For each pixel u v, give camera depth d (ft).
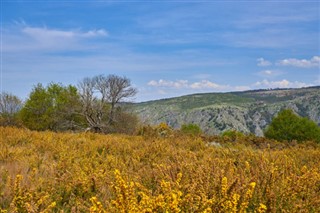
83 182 21.57
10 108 140.36
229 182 16.76
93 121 133.49
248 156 32.65
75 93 142.72
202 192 15.89
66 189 21.24
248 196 14.33
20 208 17.69
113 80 134.51
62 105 136.36
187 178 19.94
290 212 15.48
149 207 13.20
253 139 61.57
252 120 498.28
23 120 137.80
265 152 34.24
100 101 133.39
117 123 130.82
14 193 19.25
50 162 31.48
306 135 96.84
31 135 52.29
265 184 17.35
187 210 13.87
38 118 137.59
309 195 17.29
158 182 20.02
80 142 48.03
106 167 28.60
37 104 138.41
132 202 13.55
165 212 13.07
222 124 481.87
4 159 32.68
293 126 98.73
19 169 25.58
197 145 49.37
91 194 20.61
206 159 29.78
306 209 15.60
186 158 31.83
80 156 35.47
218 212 14.16
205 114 515.09
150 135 68.44
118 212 13.62
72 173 25.03
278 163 25.79
